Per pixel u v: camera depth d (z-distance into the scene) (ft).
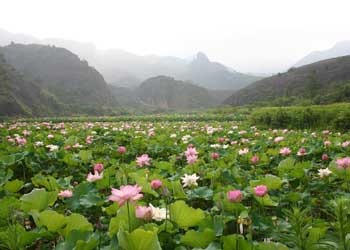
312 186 14.39
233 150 24.08
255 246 7.43
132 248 6.40
